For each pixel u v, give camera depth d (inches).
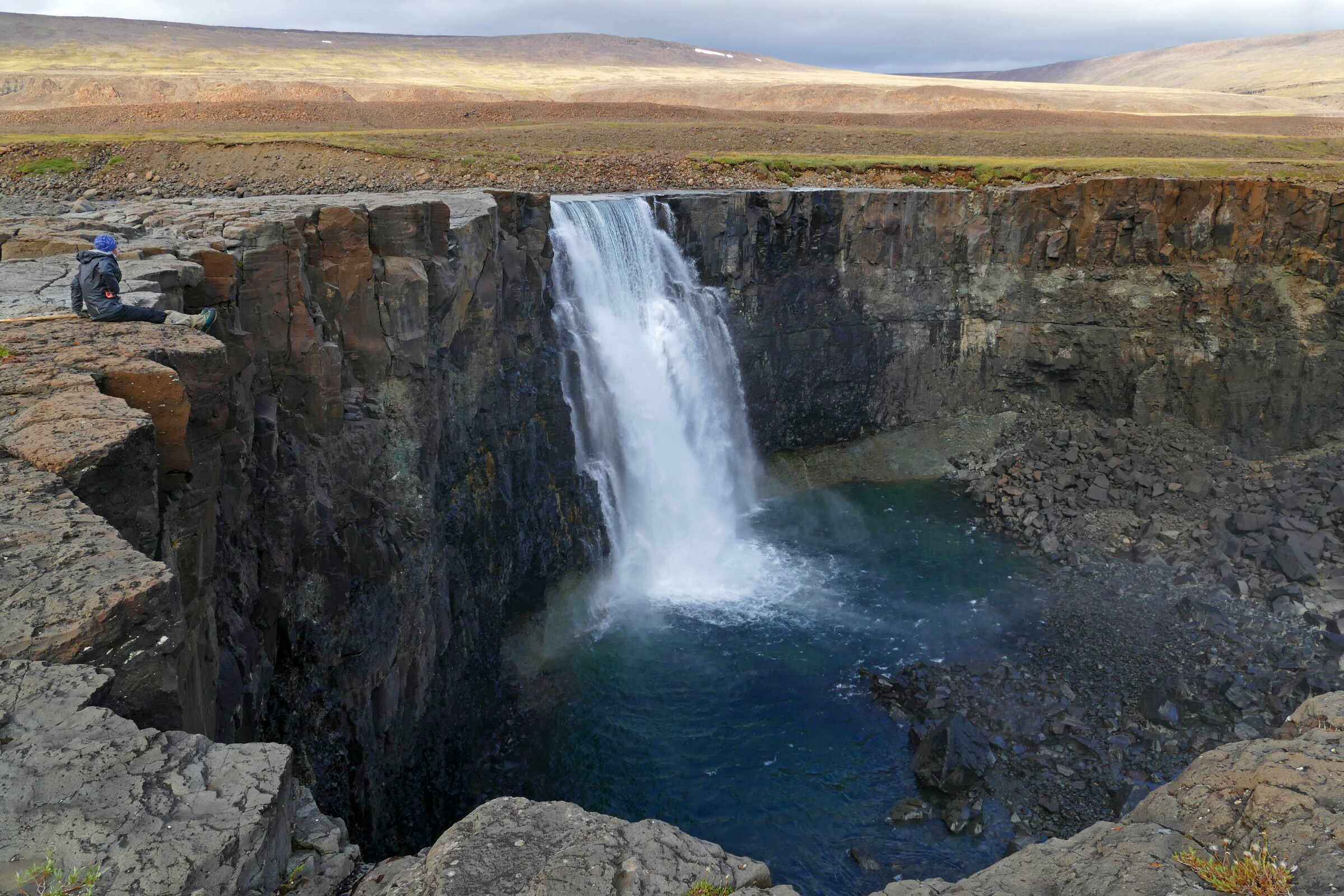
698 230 1390.3
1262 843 239.8
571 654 1079.6
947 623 1143.6
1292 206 1438.2
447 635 880.9
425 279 788.0
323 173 1640.0
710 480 1444.4
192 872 184.1
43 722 211.6
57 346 417.4
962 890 244.4
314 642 679.1
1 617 234.7
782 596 1230.3
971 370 1685.5
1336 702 310.7
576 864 214.1
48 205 1223.5
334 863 230.1
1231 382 1524.4
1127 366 1593.3
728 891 211.5
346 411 756.0
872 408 1656.0
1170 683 943.0
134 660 243.6
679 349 1368.1
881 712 963.3
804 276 1513.3
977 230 1579.7
